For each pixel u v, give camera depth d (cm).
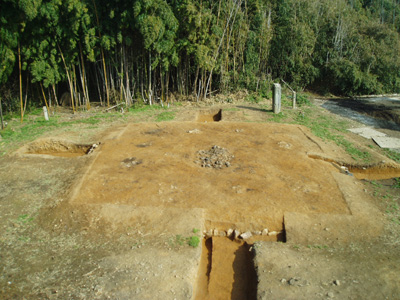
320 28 2142
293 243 608
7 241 625
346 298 473
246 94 1786
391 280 509
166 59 1500
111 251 591
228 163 898
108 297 484
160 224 656
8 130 1220
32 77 1391
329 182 807
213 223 670
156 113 1491
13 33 1221
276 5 1948
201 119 1515
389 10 2930
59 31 1304
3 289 507
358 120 1439
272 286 500
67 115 1473
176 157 952
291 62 1989
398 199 761
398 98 2002
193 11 1448
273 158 941
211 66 1594
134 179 823
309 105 1708
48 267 555
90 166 902
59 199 750
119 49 1496
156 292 493
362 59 2108
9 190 796
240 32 1719
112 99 1659
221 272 572
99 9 1377
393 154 1012
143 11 1342
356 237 621
